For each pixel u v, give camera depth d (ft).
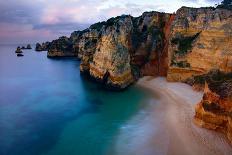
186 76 184.96
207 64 169.58
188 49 186.50
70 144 106.42
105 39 183.01
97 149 101.60
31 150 102.27
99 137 111.55
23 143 108.06
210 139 98.07
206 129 105.81
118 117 132.98
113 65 175.73
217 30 166.50
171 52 196.44
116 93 173.37
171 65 191.52
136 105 148.15
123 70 177.88
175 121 118.83
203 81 162.20
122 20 206.49
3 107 155.12
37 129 122.11
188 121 116.26
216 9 175.01
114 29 183.62
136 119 128.06
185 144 97.60
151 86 183.11
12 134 116.57
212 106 104.37
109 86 180.14
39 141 109.70
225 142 94.84
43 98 174.60
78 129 120.88
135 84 191.31
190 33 194.49
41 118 136.26
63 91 190.80
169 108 137.28
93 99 164.04
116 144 104.42
